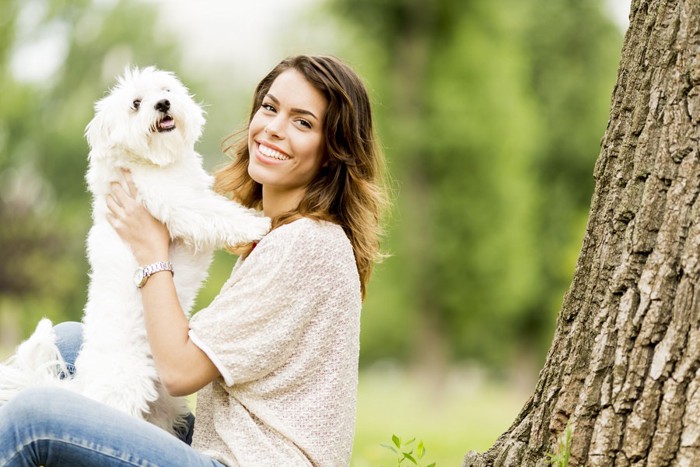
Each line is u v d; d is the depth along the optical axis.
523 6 21.64
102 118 3.81
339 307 3.22
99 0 24.81
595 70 22.17
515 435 3.22
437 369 19.67
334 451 3.18
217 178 4.12
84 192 24.45
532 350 21.92
